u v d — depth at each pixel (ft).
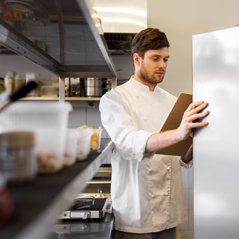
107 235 4.63
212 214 3.24
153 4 10.84
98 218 5.49
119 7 9.40
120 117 5.15
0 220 1.17
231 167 3.11
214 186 3.23
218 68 3.21
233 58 3.10
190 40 10.86
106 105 5.49
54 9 2.77
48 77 9.98
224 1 10.81
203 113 3.32
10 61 9.98
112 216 5.72
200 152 3.34
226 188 3.14
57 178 1.90
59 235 4.66
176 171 6.06
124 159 5.62
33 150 1.70
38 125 1.82
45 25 3.33
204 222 3.30
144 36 5.69
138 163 5.47
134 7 9.41
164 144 4.23
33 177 1.74
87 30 3.36
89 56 5.09
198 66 3.35
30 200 1.44
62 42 4.10
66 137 2.39
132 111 5.67
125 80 10.53
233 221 3.10
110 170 9.50
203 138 3.32
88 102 9.95
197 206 3.34
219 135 3.20
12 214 1.26
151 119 5.81
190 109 3.43
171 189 5.80
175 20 10.83
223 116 3.18
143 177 5.48
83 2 2.43
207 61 3.28
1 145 1.54
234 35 3.10
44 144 1.96
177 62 10.91
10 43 4.07
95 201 6.17
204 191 3.30
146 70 5.79
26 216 1.26
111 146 5.11
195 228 3.36
